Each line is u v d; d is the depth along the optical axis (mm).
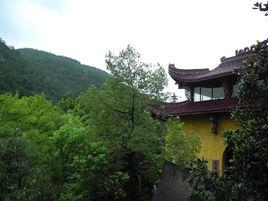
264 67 7191
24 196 17203
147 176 23500
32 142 25297
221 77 27594
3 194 17422
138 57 30234
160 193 17578
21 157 18297
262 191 6730
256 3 7016
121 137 23531
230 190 6875
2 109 28000
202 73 31609
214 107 27938
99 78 113375
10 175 17672
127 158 24047
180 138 23000
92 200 23828
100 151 23266
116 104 23844
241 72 7797
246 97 7395
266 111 7262
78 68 115750
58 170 25031
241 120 7660
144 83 24000
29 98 30531
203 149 29328
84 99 24219
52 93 76250
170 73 32281
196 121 30469
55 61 116500
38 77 77500
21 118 27750
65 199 22328
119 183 23188
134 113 23891
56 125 28688
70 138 24656
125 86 23734
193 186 7516
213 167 25641
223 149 27406
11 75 64438
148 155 23344
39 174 18953
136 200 23953
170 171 17609
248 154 6895
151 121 23734
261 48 7492
